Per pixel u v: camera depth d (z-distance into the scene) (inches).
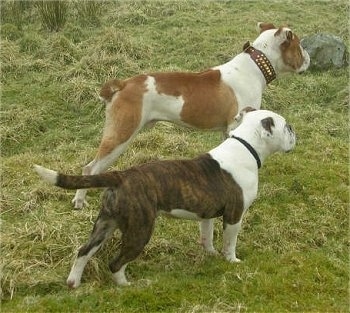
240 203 107.8
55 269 108.4
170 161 105.3
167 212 104.4
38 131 153.2
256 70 129.1
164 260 111.3
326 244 116.5
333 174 134.0
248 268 108.4
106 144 122.2
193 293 103.3
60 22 199.9
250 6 222.2
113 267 103.3
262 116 110.9
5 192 128.0
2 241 112.6
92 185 100.0
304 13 214.4
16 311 100.1
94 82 166.7
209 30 197.8
